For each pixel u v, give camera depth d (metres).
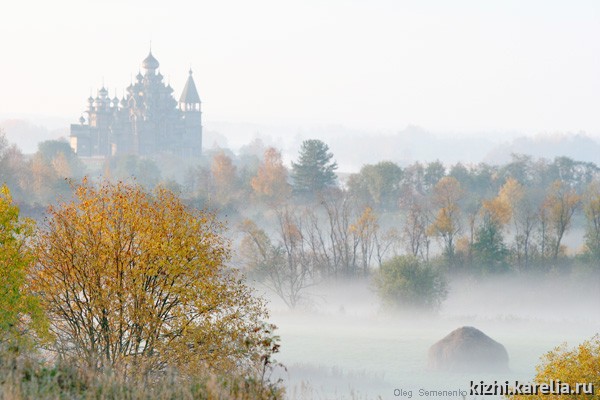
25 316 53.50
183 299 53.81
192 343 53.41
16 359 33.62
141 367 45.69
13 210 51.06
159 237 54.38
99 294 54.53
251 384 35.31
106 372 34.47
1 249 49.66
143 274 54.56
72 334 54.56
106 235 54.75
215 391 32.84
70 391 31.67
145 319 52.75
